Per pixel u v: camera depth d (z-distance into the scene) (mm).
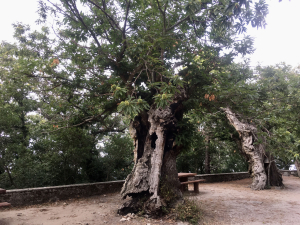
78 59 7273
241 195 8875
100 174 11219
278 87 7023
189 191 9633
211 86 6207
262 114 7105
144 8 7340
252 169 10992
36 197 6926
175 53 7910
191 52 7836
